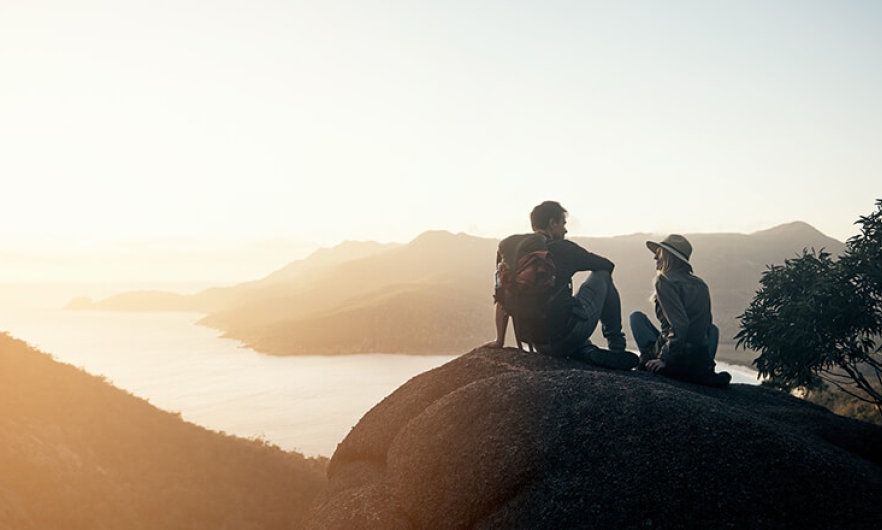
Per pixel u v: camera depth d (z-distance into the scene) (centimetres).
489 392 409
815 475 314
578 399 380
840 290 970
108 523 2153
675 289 520
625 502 312
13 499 2000
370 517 380
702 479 314
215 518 2544
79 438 2702
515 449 356
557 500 321
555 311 502
